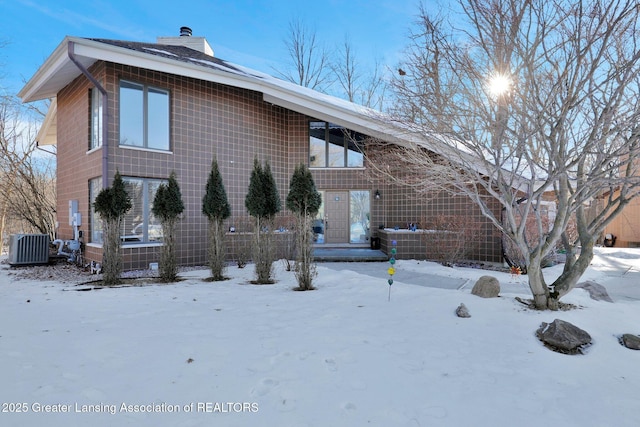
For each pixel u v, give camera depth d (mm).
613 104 4555
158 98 10398
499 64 4531
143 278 8422
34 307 5402
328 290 6734
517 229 5148
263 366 3344
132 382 3012
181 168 10672
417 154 7012
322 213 14016
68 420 2473
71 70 10398
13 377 3064
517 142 5004
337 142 13984
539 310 4910
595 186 4688
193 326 4492
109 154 9367
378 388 2973
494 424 2512
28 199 16781
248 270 9680
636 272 9086
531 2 4254
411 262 10938
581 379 3209
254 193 7828
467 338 4086
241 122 12133
